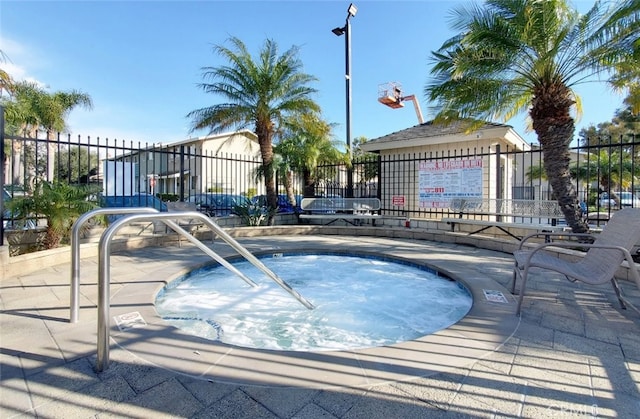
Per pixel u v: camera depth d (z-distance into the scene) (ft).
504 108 25.12
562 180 19.79
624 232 10.27
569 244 10.02
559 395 6.23
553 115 19.89
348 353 7.86
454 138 33.86
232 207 32.81
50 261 16.69
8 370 7.03
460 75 19.65
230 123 32.78
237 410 5.79
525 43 18.95
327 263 21.12
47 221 18.30
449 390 6.39
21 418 5.55
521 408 5.85
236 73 31.71
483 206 25.96
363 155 48.06
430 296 15.21
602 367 7.25
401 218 31.01
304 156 38.11
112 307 10.99
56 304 11.25
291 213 35.09
